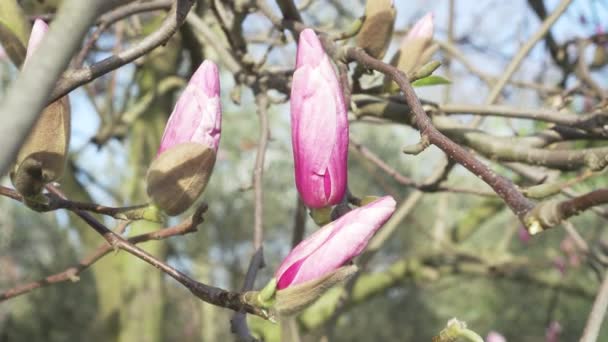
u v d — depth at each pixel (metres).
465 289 3.51
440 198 1.96
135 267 1.53
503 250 1.92
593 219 2.07
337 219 0.54
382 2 0.64
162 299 1.55
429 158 3.49
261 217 0.75
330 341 1.17
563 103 0.76
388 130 3.88
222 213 3.78
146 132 1.52
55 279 0.67
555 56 1.21
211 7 0.80
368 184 3.28
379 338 4.06
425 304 3.96
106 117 1.45
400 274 1.79
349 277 0.51
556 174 0.84
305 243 0.52
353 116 0.79
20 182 0.53
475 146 0.75
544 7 1.22
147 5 0.75
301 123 0.55
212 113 0.54
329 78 0.55
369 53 0.66
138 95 1.53
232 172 3.56
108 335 1.54
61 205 0.55
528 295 3.27
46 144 0.53
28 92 0.40
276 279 0.52
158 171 0.53
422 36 0.67
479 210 1.86
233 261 3.84
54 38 0.41
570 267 1.94
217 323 3.96
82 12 0.41
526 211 0.49
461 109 0.76
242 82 0.83
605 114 0.70
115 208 0.55
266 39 1.08
